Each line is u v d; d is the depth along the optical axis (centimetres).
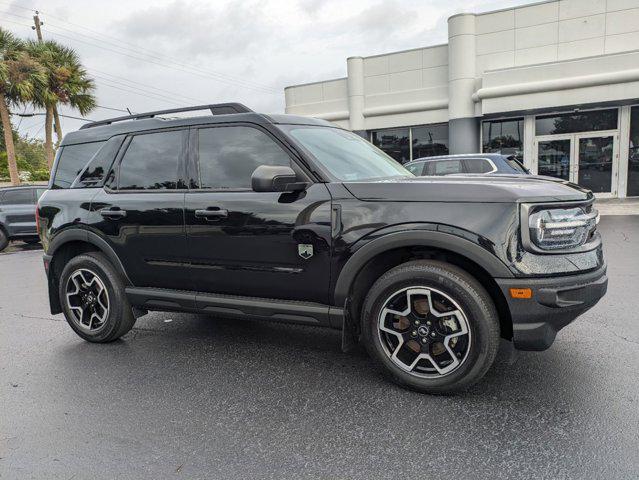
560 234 279
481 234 278
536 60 1614
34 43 2366
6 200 1252
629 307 471
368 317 318
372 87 1912
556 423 267
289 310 336
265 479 229
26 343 443
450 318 296
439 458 240
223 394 322
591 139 1611
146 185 390
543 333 277
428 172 933
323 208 316
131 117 422
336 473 232
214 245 354
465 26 1666
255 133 351
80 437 272
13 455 255
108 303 414
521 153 1698
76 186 430
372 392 317
